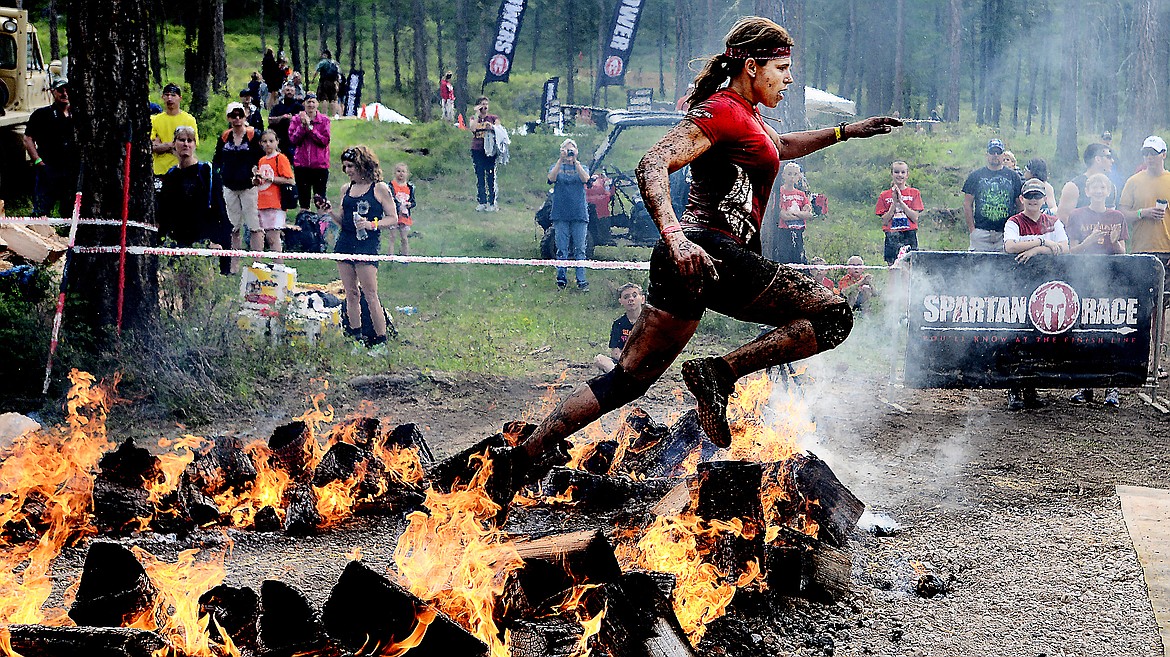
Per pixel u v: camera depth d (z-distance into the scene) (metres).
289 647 3.49
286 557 4.72
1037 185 8.21
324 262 13.74
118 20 8.62
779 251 12.45
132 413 7.75
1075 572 4.69
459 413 8.13
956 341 8.12
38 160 14.41
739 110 3.86
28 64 16.66
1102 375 8.16
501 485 4.23
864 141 25.14
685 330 3.97
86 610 3.48
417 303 12.48
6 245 10.39
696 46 37.53
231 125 11.93
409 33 47.03
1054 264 8.05
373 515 5.22
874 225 18.61
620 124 15.07
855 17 35.53
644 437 6.00
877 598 4.41
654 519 4.45
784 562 4.28
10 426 6.88
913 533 5.19
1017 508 5.58
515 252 15.57
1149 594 4.46
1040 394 8.69
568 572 3.72
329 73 29.84
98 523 4.93
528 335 11.05
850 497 4.98
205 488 5.18
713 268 3.59
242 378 8.34
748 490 4.48
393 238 14.35
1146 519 5.35
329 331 9.70
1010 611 4.31
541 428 4.18
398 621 3.33
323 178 14.99
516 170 23.00
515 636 3.72
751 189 3.92
